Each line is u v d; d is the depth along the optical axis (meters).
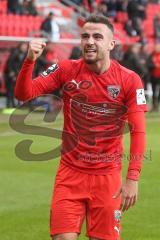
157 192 19.95
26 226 16.06
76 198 10.22
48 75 10.30
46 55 41.56
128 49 44.06
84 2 54.50
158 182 21.44
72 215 10.11
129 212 17.48
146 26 59.88
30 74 9.87
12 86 41.56
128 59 43.28
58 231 10.06
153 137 32.72
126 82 10.18
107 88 10.20
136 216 17.09
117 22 56.31
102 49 9.99
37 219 16.72
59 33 50.22
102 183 10.27
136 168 10.02
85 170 10.27
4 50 48.19
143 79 44.56
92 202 10.27
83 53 10.06
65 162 10.40
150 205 18.28
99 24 9.97
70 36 51.72
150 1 62.91
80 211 10.23
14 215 17.12
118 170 10.42
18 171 23.23
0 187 20.59
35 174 22.78
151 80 45.09
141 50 45.31
